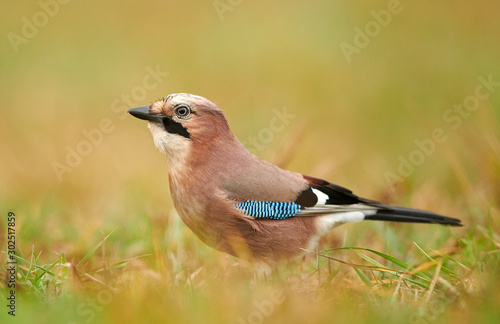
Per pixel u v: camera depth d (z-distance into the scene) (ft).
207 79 60.49
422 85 59.16
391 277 26.32
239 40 65.41
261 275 28.40
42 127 54.80
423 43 63.10
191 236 32.17
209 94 58.44
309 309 22.08
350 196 29.43
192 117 27.63
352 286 24.50
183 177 27.78
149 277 25.89
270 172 28.45
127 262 27.78
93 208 39.04
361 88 59.88
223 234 27.84
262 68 61.87
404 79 60.08
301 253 28.89
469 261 26.94
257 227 27.58
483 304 22.06
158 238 30.94
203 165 27.68
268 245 28.09
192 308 22.40
